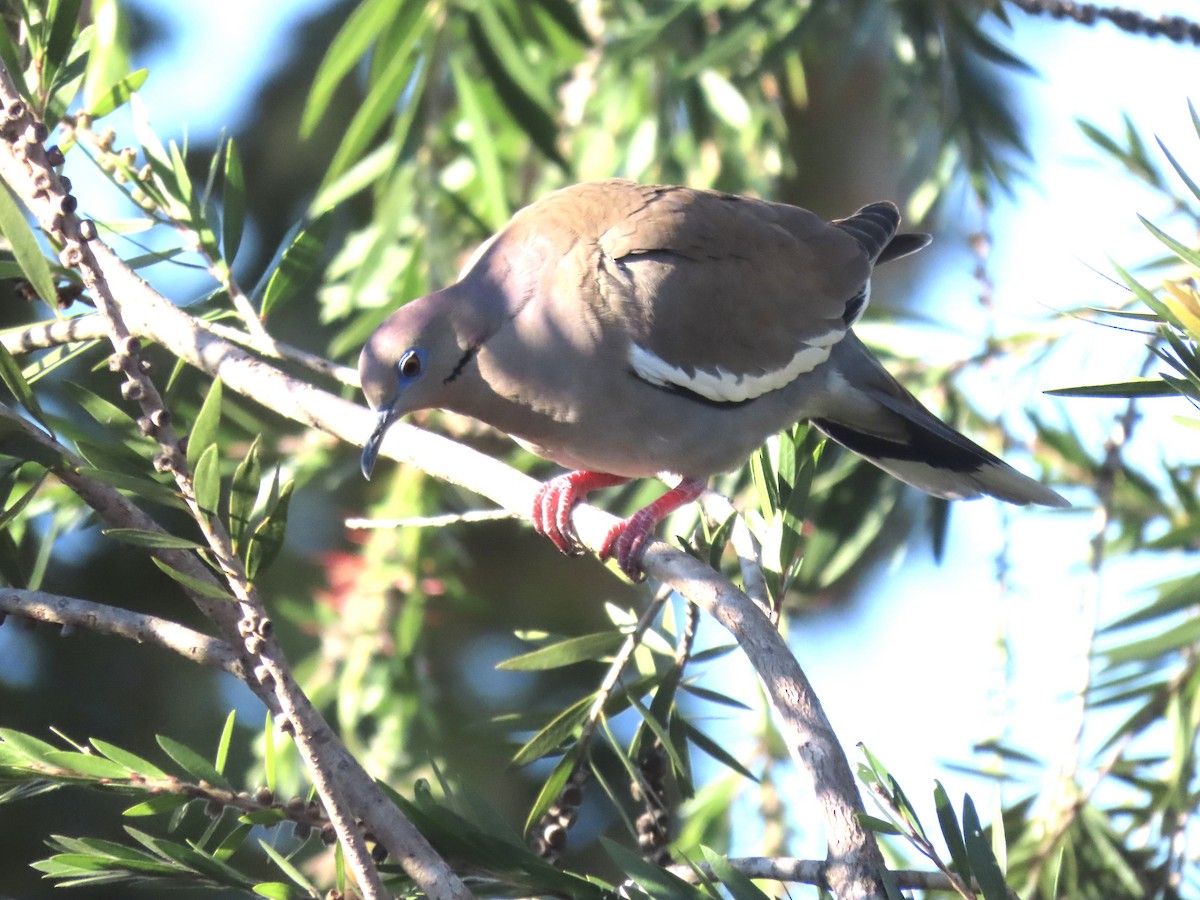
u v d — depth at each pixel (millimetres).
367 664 9047
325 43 13445
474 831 5262
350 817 4637
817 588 9211
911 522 9227
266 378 6902
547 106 8961
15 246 5070
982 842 4730
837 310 8875
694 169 10352
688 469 8562
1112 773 7652
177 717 11820
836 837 4930
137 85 7125
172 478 6453
